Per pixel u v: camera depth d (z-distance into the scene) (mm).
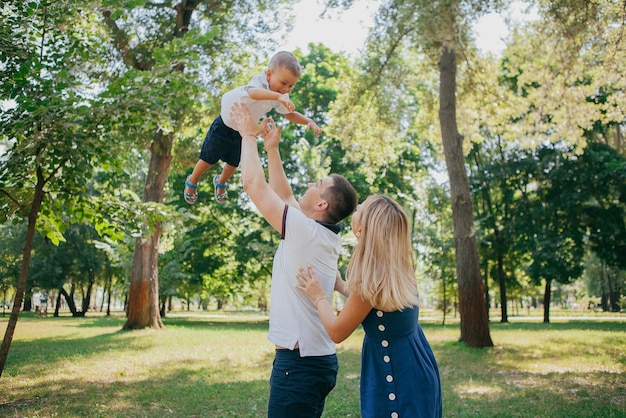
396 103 16625
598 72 12977
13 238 32781
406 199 28359
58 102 6086
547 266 28250
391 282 2500
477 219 30047
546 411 6582
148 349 12961
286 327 2793
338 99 16922
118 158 7293
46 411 6426
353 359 11641
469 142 17703
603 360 11211
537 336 17672
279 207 2824
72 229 32688
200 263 30641
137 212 7605
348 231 24453
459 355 12438
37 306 39188
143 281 18969
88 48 7383
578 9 12070
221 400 7188
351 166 27641
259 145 24594
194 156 18938
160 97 6773
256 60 18188
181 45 6879
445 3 11094
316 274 2873
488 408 6832
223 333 17719
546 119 15359
